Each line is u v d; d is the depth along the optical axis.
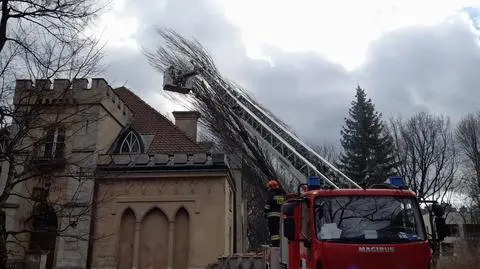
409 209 8.78
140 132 33.84
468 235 50.75
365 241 8.30
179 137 33.25
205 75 20.05
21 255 26.83
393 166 52.44
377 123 54.59
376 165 51.25
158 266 28.41
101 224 28.75
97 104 29.30
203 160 29.52
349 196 8.89
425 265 8.21
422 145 54.66
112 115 31.64
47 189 20.39
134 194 29.41
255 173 18.67
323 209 8.70
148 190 29.44
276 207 12.66
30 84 15.66
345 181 13.51
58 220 26.81
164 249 28.69
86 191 28.08
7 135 15.65
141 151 32.38
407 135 55.22
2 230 15.61
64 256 27.69
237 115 17.61
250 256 18.84
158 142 32.97
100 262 28.16
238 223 33.22
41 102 16.00
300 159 14.64
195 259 28.08
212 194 29.08
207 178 29.33
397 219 8.63
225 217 28.81
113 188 29.33
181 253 28.61
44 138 16.47
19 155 17.14
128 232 29.09
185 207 29.08
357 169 51.56
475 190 55.44
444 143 55.03
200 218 28.77
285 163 15.01
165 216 29.28
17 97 17.11
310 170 14.19
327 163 14.20
